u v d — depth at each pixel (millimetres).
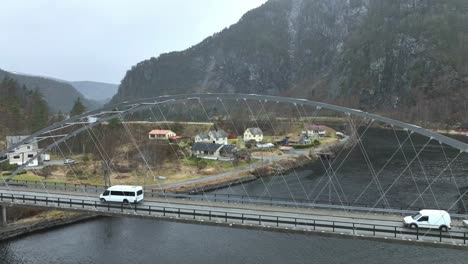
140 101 52188
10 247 51812
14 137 97250
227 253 50188
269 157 110438
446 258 47500
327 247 51594
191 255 49625
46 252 50375
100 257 49062
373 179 86625
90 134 94312
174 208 40281
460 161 106562
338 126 185250
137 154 93938
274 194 75438
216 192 77688
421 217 36500
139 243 53750
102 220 63344
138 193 47094
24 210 60719
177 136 126125
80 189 57469
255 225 37250
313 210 44094
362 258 47875
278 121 149375
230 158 105000
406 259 47375
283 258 48312
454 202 66938
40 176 80938
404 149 131000
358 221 39344
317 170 100500
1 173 82250
